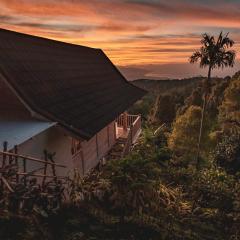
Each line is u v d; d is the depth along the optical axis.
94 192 11.50
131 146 20.92
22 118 11.30
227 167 26.67
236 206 14.75
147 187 12.45
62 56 19.38
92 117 14.10
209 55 33.25
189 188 16.44
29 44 15.77
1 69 10.78
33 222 8.53
